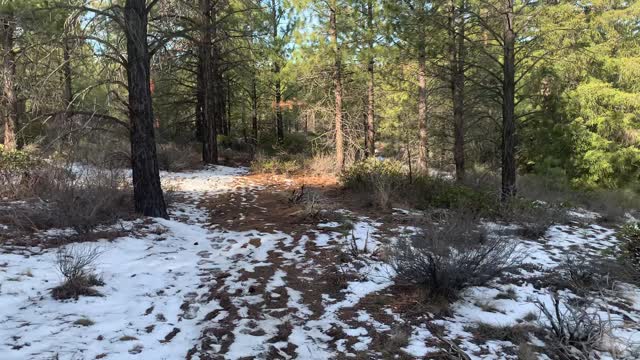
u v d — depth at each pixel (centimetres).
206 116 1769
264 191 1191
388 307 457
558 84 1587
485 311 455
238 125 2980
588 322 395
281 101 2186
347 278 535
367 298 480
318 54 1538
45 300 423
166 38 829
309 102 1894
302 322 418
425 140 1578
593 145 1534
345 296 486
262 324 408
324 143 1823
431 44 1252
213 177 1432
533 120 1688
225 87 2288
